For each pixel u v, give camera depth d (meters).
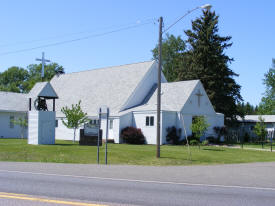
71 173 14.13
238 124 55.88
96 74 48.16
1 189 10.05
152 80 42.47
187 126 36.81
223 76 50.91
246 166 19.00
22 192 9.60
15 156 20.59
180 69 54.66
